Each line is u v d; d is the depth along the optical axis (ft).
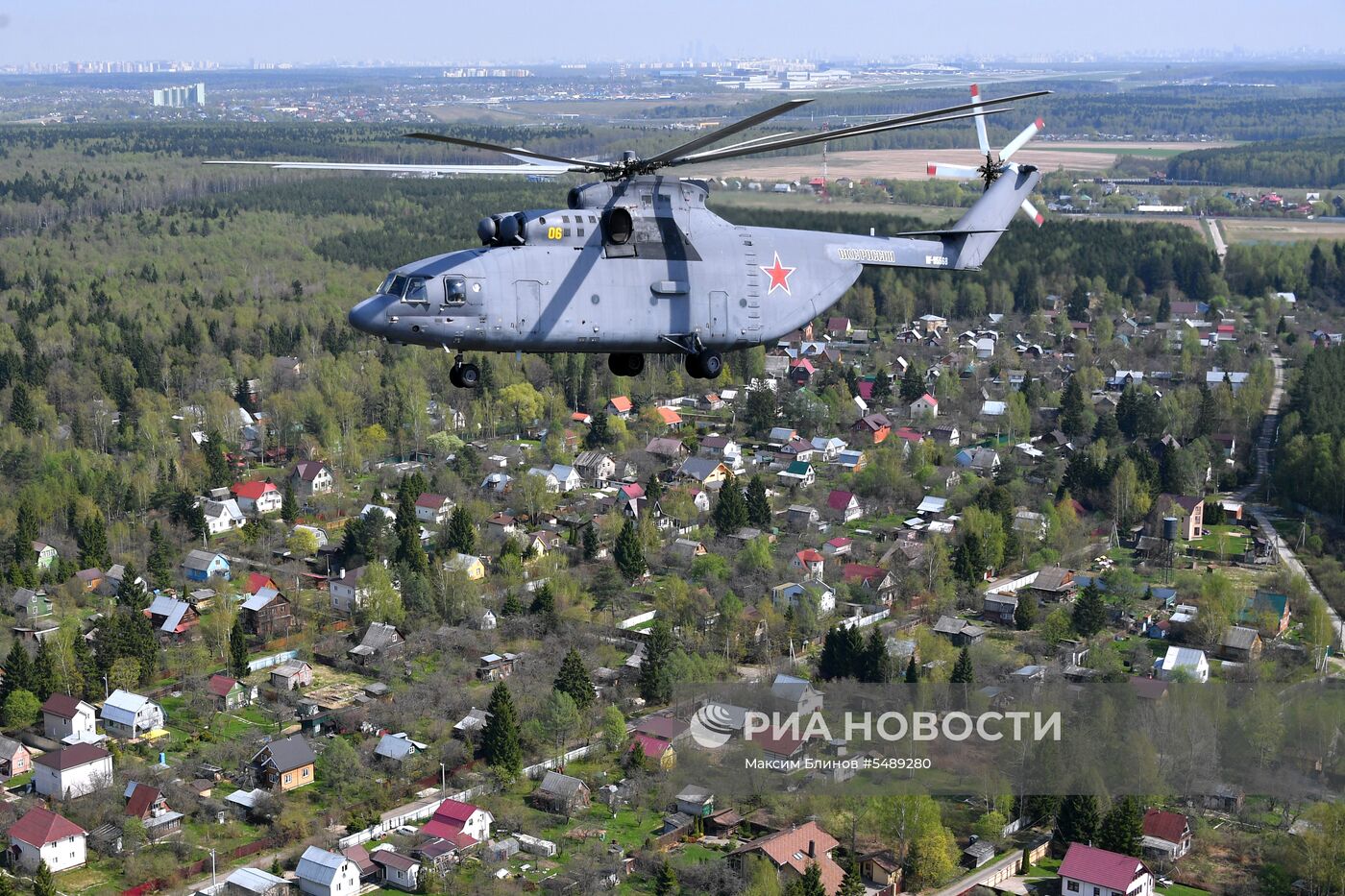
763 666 345.51
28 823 274.98
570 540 444.14
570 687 324.19
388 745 309.42
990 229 217.56
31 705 327.88
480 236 174.81
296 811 289.12
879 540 451.94
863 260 198.59
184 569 422.82
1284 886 255.91
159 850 278.46
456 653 360.69
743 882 256.52
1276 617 368.48
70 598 393.50
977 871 263.29
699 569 408.67
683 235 179.52
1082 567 427.33
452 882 264.72
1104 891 251.19
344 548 432.25
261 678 353.31
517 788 299.17
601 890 258.98
